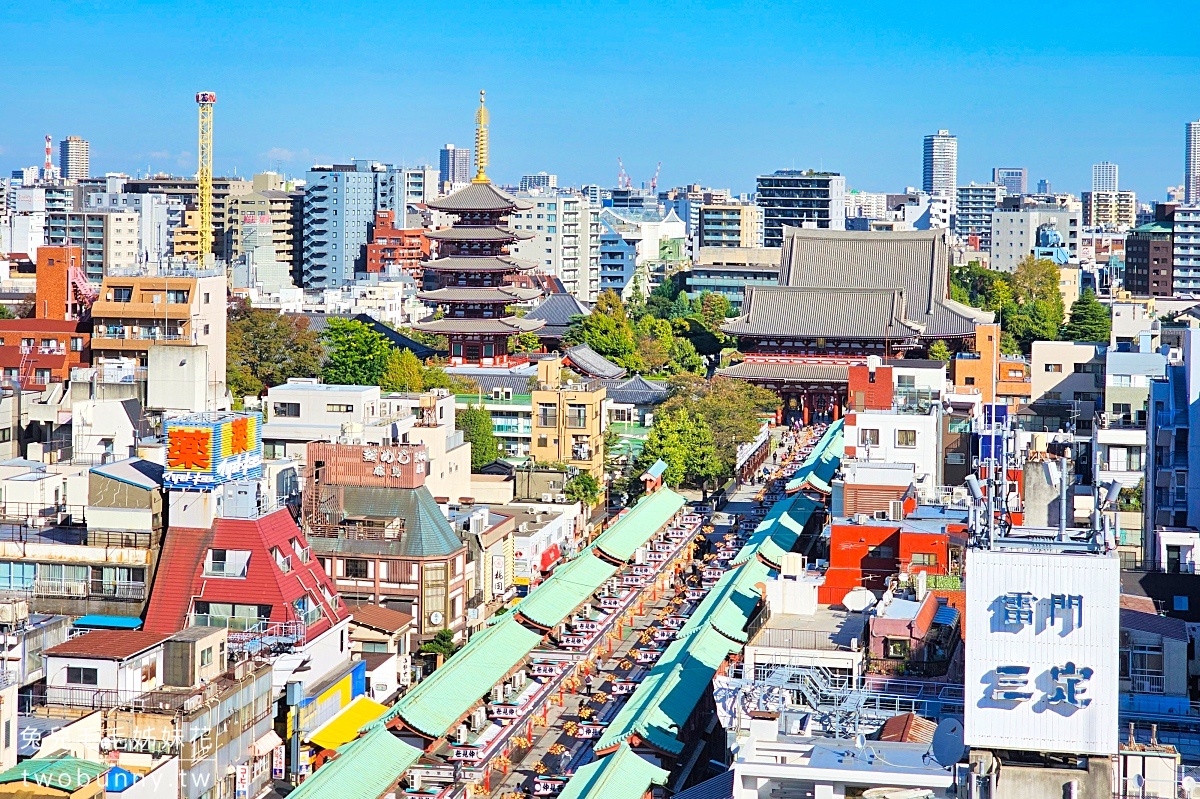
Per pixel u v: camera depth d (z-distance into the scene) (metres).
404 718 155.38
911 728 119.75
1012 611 98.06
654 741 145.75
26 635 144.88
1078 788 96.88
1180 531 176.25
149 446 186.25
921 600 152.38
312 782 138.00
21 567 165.00
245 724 141.88
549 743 170.62
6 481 178.75
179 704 134.62
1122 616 137.62
